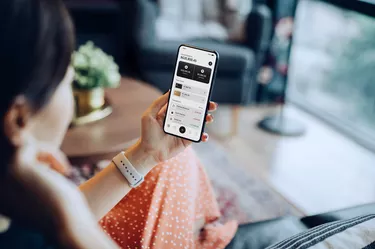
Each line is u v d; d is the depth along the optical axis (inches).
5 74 18.6
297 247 30.7
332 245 30.5
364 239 31.0
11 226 20.1
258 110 131.3
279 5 126.6
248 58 118.6
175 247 41.0
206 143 110.5
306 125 123.7
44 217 19.2
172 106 36.5
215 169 99.0
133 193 42.0
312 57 133.8
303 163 105.4
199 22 129.0
